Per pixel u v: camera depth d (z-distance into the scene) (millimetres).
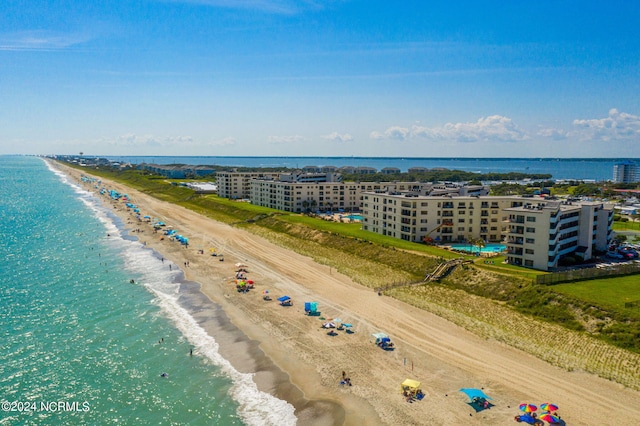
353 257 133000
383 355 71625
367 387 62375
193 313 91125
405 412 56438
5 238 165750
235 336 79750
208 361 70438
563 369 66000
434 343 75562
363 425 54062
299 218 192750
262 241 163250
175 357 71688
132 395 60688
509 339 75875
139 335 80000
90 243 159375
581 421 53969
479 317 85500
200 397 60281
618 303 80438
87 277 116000
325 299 98688
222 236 172375
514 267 107125
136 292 104250
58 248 150250
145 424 54375
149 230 185500
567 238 113875
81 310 91938
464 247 133500
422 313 88750
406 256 122438
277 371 67125
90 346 75375
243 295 102250
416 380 63875
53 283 110125
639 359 66312
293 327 83562
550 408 54469
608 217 121750
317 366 68500
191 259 136750
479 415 55594
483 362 68750
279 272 121625
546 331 77250
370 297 99062
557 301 84562
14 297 99188
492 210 144625
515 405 57562
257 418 55656
